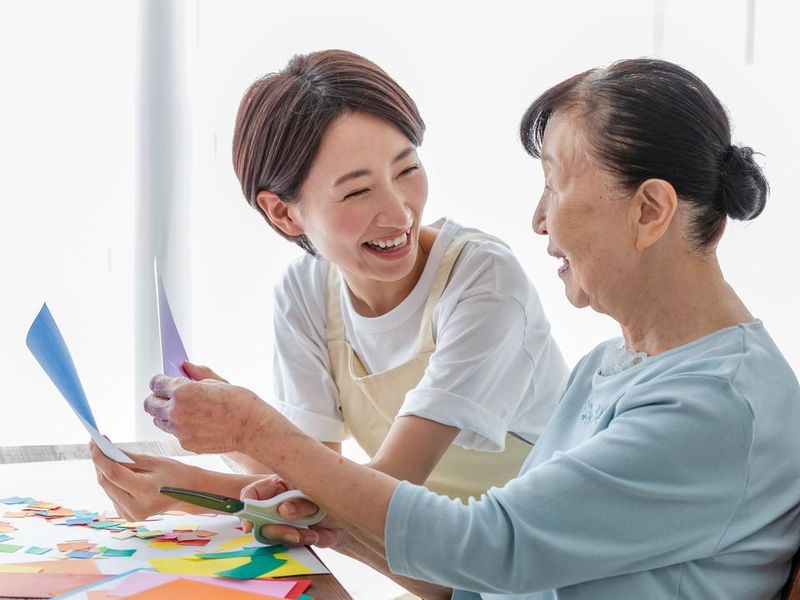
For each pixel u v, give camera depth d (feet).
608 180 2.89
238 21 8.11
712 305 2.96
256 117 4.18
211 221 8.16
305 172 4.06
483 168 8.70
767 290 9.70
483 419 4.14
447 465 4.65
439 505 2.93
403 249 4.19
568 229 2.97
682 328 2.98
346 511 3.02
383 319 4.51
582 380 3.48
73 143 7.80
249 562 3.17
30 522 3.62
